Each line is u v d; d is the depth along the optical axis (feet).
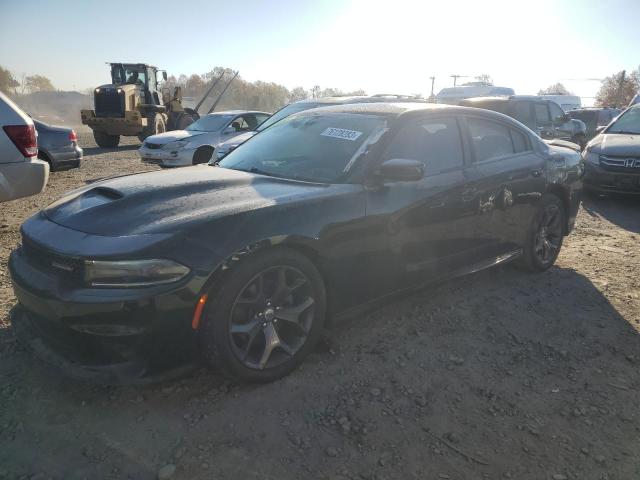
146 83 62.85
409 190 11.23
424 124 12.25
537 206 15.14
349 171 10.86
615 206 27.17
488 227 13.51
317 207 9.71
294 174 11.33
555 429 8.63
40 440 7.86
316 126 12.69
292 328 9.86
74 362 8.38
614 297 14.32
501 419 8.84
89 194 10.41
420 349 11.05
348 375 9.94
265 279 9.23
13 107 16.94
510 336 11.83
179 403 8.87
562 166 15.90
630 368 10.64
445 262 12.44
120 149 57.93
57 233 8.86
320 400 9.12
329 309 10.36
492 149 14.01
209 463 7.52
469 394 9.53
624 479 7.57
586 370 10.51
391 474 7.48
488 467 7.71
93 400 8.87
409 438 8.26
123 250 8.00
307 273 9.60
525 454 8.01
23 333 9.24
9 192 16.97
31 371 9.61
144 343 8.08
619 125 30.68
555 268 16.63
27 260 9.25
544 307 13.50
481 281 15.15
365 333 11.66
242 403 8.93
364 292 10.83
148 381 8.23
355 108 13.05
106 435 8.03
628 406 9.33
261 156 12.46
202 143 36.29
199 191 9.99
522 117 37.68
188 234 8.35
